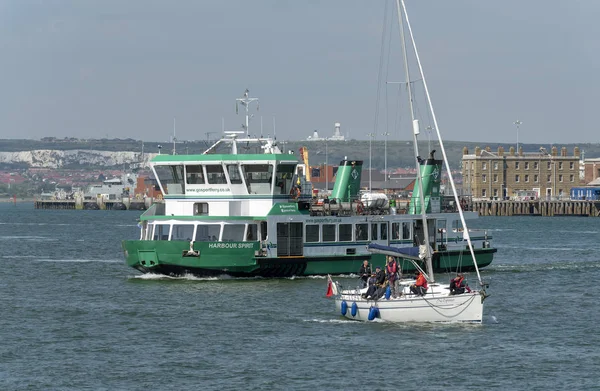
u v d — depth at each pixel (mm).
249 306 149125
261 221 175500
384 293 135875
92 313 146250
